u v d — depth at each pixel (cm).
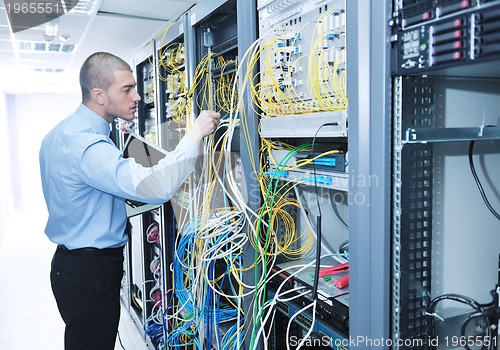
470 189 98
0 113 723
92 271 170
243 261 148
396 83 82
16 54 400
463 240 98
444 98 90
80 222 169
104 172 149
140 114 295
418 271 87
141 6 213
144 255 290
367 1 85
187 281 202
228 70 173
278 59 125
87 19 237
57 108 897
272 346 142
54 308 363
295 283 128
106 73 166
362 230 89
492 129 88
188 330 212
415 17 75
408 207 84
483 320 92
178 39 214
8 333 315
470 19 66
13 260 529
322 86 107
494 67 72
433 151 91
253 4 135
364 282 90
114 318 180
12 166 870
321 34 106
